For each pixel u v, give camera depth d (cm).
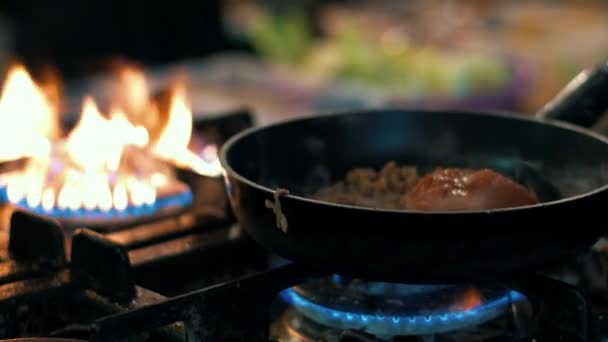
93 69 216
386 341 80
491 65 183
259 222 81
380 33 221
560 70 193
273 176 92
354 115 96
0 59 209
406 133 96
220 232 96
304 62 209
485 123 95
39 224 89
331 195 91
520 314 87
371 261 78
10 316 85
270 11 246
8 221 98
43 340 81
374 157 96
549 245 79
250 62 211
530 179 92
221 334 82
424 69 183
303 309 87
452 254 77
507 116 94
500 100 184
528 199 83
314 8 256
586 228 79
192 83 184
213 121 111
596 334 83
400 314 85
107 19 221
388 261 78
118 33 223
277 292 84
